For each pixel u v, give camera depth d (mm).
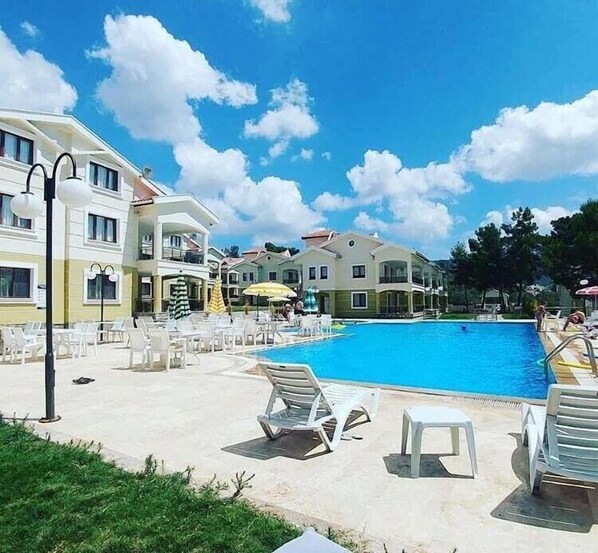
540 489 3473
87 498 3229
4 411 6145
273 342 16984
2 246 16062
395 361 14086
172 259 24906
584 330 18000
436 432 4996
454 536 2787
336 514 3092
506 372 11812
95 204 20062
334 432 4641
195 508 3096
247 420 5609
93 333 13148
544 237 45000
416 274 42375
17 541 2707
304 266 40688
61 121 17906
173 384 8094
